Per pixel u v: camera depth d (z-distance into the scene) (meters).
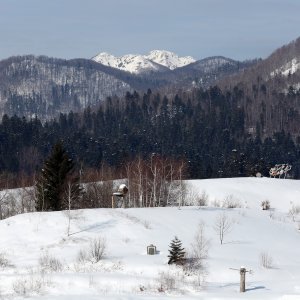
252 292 89.19
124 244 127.69
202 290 89.88
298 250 142.25
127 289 86.69
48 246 124.12
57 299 75.94
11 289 83.81
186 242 133.38
